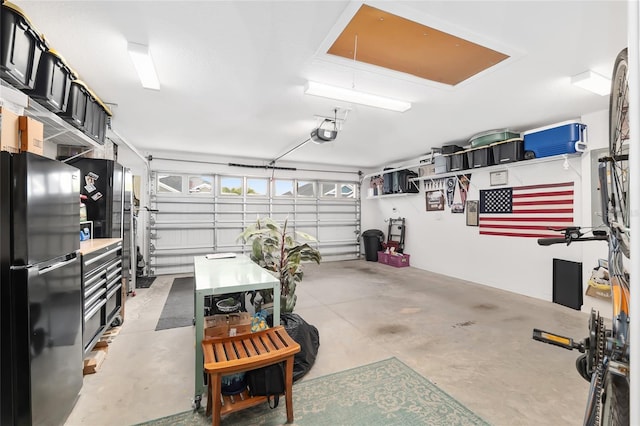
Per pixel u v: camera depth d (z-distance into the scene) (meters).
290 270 3.01
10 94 1.70
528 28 2.01
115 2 1.80
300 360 2.35
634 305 0.54
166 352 2.77
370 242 7.98
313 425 1.81
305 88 2.94
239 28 2.05
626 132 0.93
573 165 4.05
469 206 5.64
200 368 1.99
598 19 1.92
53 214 1.72
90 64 2.53
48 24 1.99
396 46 2.24
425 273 6.36
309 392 2.13
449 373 2.39
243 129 4.62
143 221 6.18
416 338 3.06
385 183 7.44
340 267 7.15
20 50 1.80
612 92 1.06
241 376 1.94
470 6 1.81
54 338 1.71
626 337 0.87
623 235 0.86
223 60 2.49
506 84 2.90
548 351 2.77
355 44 2.24
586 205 3.82
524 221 4.70
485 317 3.68
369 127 4.45
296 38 2.17
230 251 6.98
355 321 3.54
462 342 2.96
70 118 2.57
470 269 5.62
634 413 0.54
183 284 5.50
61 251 1.81
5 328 1.45
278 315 2.27
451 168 5.38
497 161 4.52
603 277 3.64
